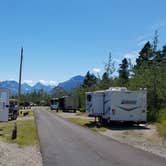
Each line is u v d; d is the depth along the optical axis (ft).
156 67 134.21
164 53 207.31
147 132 85.35
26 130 88.84
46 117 163.22
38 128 95.96
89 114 114.62
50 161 43.45
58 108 264.93
